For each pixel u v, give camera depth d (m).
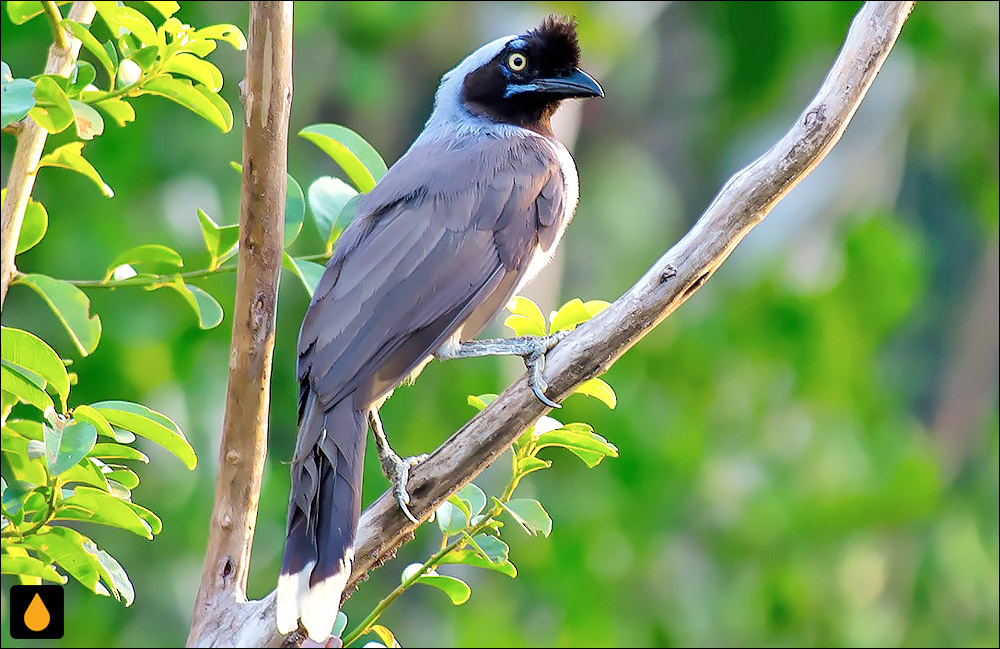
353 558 6.28
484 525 6.23
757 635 14.05
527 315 6.90
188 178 12.88
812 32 15.50
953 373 20.16
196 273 6.40
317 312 7.20
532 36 9.03
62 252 12.28
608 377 14.22
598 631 13.36
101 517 5.85
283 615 5.91
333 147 7.00
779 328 14.87
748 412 14.70
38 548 5.83
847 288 15.32
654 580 13.85
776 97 16.17
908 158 19.72
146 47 5.88
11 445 5.88
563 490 13.90
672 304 6.41
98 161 12.45
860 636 14.31
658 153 18.27
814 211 17.03
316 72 13.91
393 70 15.28
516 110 9.04
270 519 12.72
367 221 7.74
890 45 6.34
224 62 13.50
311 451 6.54
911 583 15.69
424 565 6.12
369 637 13.82
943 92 16.83
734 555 14.20
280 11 5.54
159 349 12.14
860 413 14.95
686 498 14.13
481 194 7.95
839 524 14.31
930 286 20.53
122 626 12.30
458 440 6.34
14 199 5.75
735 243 6.44
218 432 12.25
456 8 15.42
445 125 9.06
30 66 12.07
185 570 12.24
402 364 7.32
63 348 12.25
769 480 14.41
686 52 18.09
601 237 17.16
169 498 12.08
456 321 7.60
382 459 6.79
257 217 5.78
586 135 18.05
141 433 5.86
